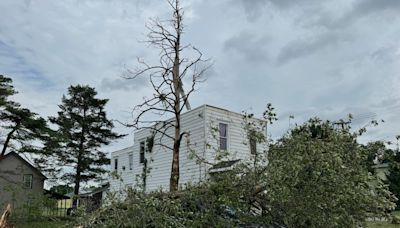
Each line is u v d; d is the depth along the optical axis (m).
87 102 35.28
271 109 7.08
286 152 5.20
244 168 5.66
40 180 26.52
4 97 23.89
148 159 19.08
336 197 5.03
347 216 5.12
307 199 5.00
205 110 15.00
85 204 5.74
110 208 5.29
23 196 10.07
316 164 4.96
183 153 15.72
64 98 35.19
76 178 32.81
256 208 5.59
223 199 5.16
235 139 15.30
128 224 5.02
